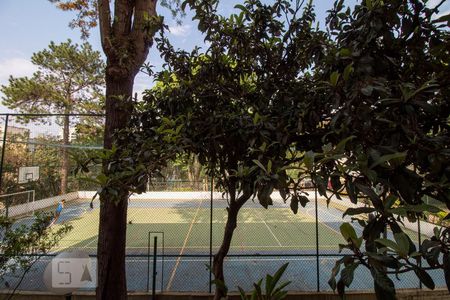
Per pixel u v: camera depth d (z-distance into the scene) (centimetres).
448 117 170
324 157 130
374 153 125
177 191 2472
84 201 2195
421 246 116
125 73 400
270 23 267
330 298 532
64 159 1986
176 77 307
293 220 1625
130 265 844
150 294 532
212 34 278
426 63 173
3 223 407
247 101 285
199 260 891
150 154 213
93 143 1803
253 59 287
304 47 261
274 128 207
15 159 1778
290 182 148
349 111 146
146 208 2022
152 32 301
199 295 529
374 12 153
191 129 249
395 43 166
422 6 158
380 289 102
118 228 405
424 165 136
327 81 169
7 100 2330
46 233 495
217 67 272
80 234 1302
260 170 164
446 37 173
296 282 711
